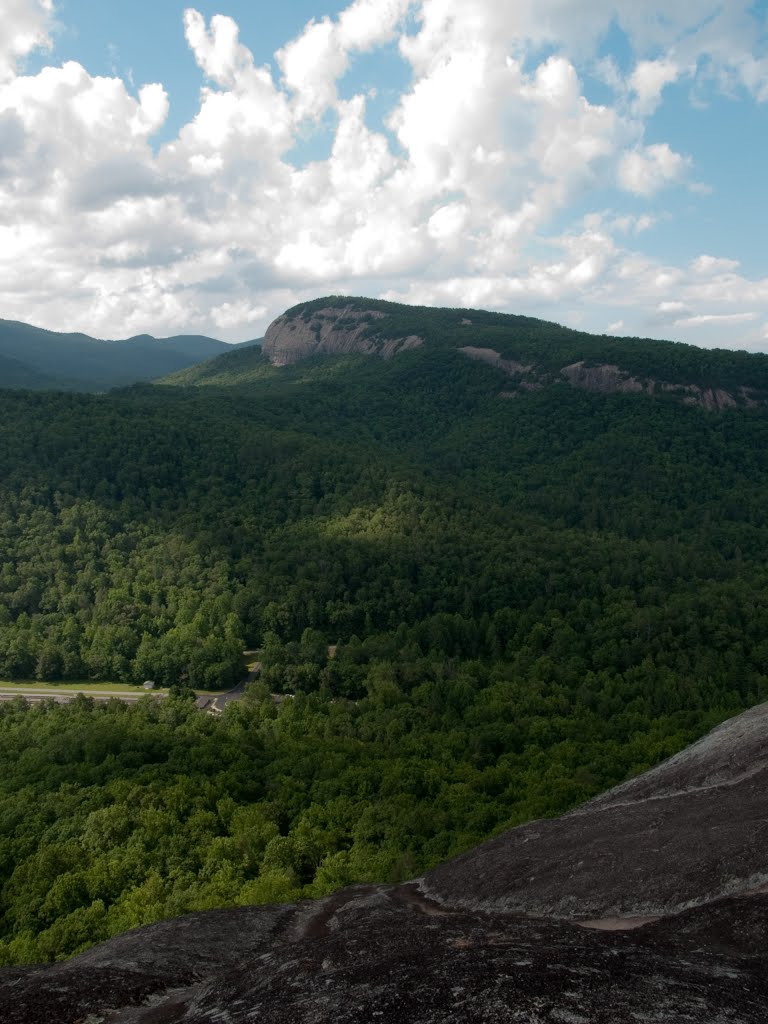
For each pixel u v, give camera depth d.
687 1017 7.55
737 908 12.30
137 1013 11.16
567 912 14.76
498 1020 7.59
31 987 12.14
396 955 10.74
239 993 10.77
